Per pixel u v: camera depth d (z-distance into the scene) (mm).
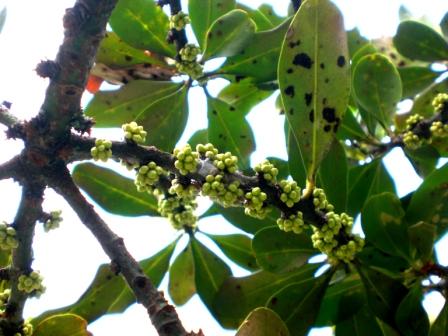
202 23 3951
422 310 3375
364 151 4211
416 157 4059
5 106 3002
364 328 3721
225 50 3799
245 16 3713
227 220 3781
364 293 3627
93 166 3930
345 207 3510
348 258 3178
